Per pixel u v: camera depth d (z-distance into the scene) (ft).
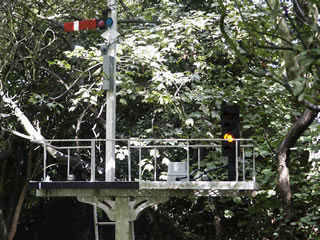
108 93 37.70
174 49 46.73
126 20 52.37
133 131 53.21
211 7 53.78
